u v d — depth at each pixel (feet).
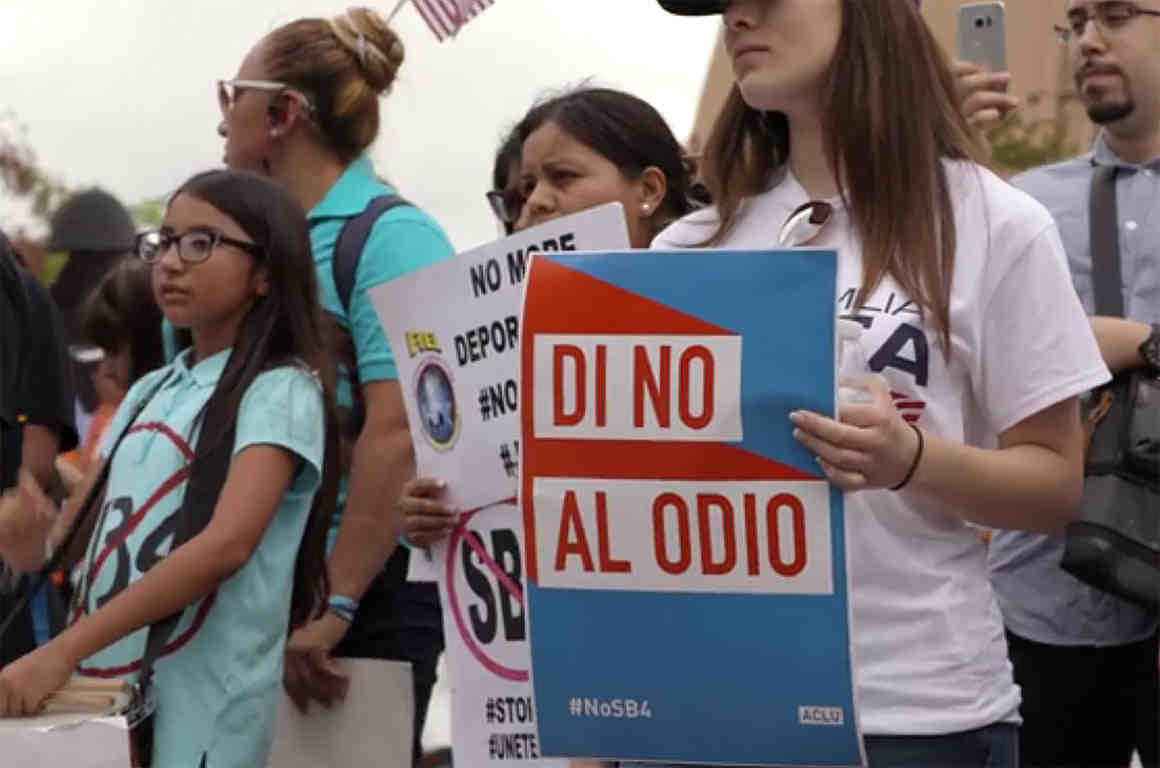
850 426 8.86
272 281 13.20
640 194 13.51
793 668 9.00
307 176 15.48
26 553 13.65
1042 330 9.66
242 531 12.47
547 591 9.29
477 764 12.35
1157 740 13.87
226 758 12.72
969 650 9.65
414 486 12.43
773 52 9.91
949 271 9.62
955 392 9.70
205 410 12.89
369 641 15.01
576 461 9.19
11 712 11.98
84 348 22.00
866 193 9.77
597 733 9.36
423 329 12.37
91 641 12.20
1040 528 9.78
